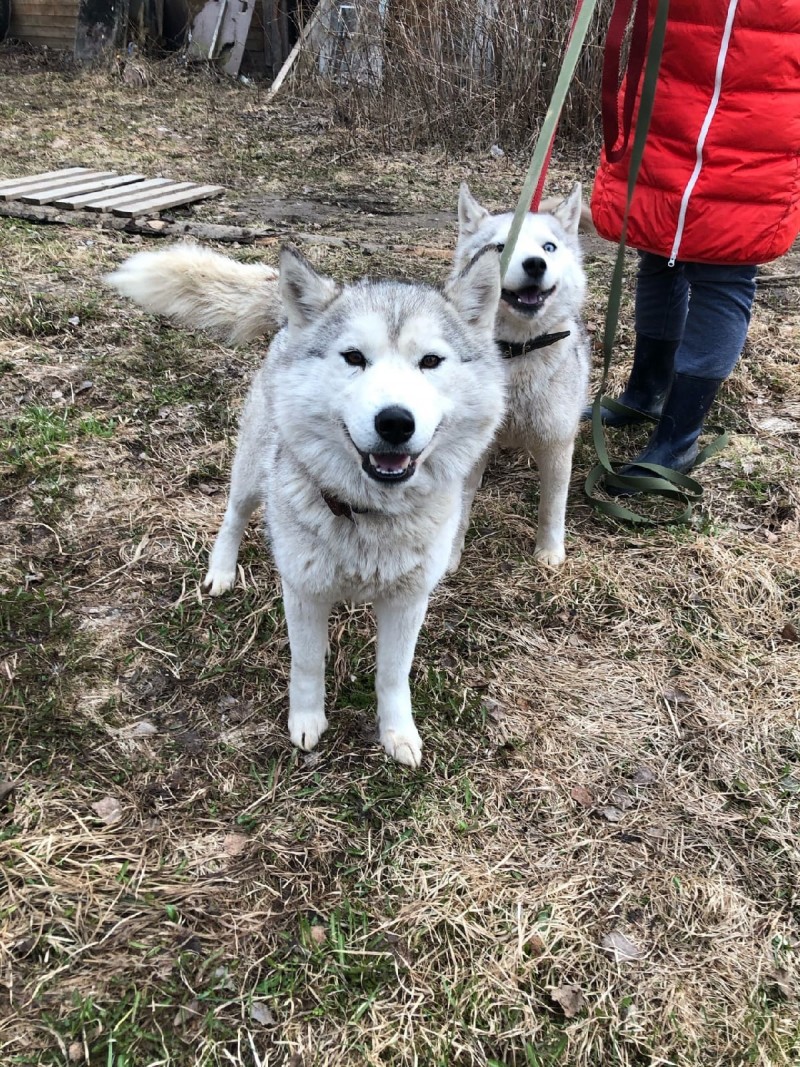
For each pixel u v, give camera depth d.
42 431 1.49
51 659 1.11
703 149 1.28
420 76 4.06
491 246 0.94
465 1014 0.80
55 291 2.00
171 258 1.23
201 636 1.18
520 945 0.85
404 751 1.04
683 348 1.47
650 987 0.83
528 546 1.44
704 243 1.33
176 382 1.72
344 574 0.93
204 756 1.03
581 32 1.03
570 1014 0.81
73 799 0.95
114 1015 0.77
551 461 1.32
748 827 1.00
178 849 0.92
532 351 1.23
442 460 0.92
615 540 1.45
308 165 3.69
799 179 1.29
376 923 0.87
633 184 1.21
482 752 1.07
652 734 1.11
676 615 1.30
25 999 0.77
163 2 5.66
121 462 1.47
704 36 1.22
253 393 1.14
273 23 5.51
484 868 0.93
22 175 3.07
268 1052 0.76
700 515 1.51
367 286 0.95
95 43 5.61
